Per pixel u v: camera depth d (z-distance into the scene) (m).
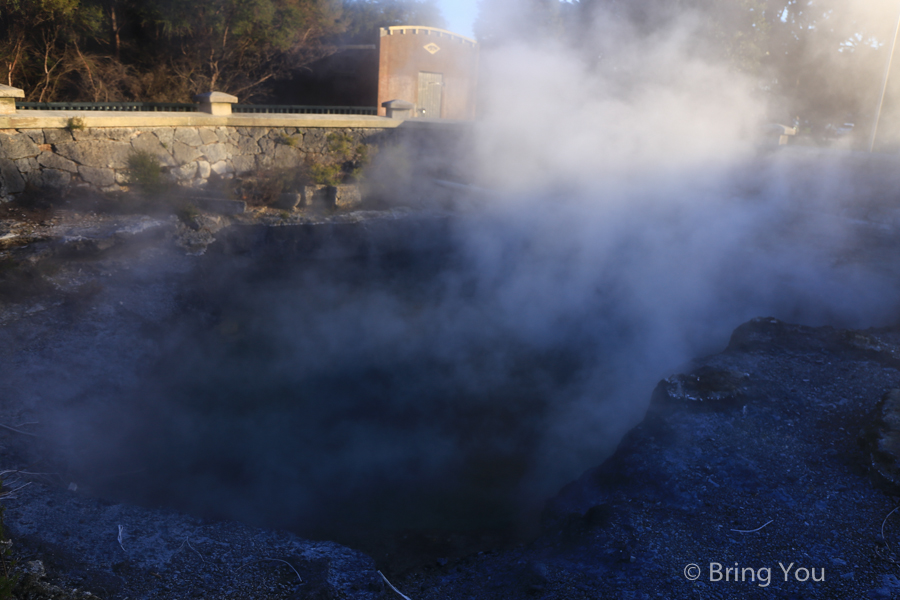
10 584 2.09
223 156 8.20
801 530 2.77
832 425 3.54
